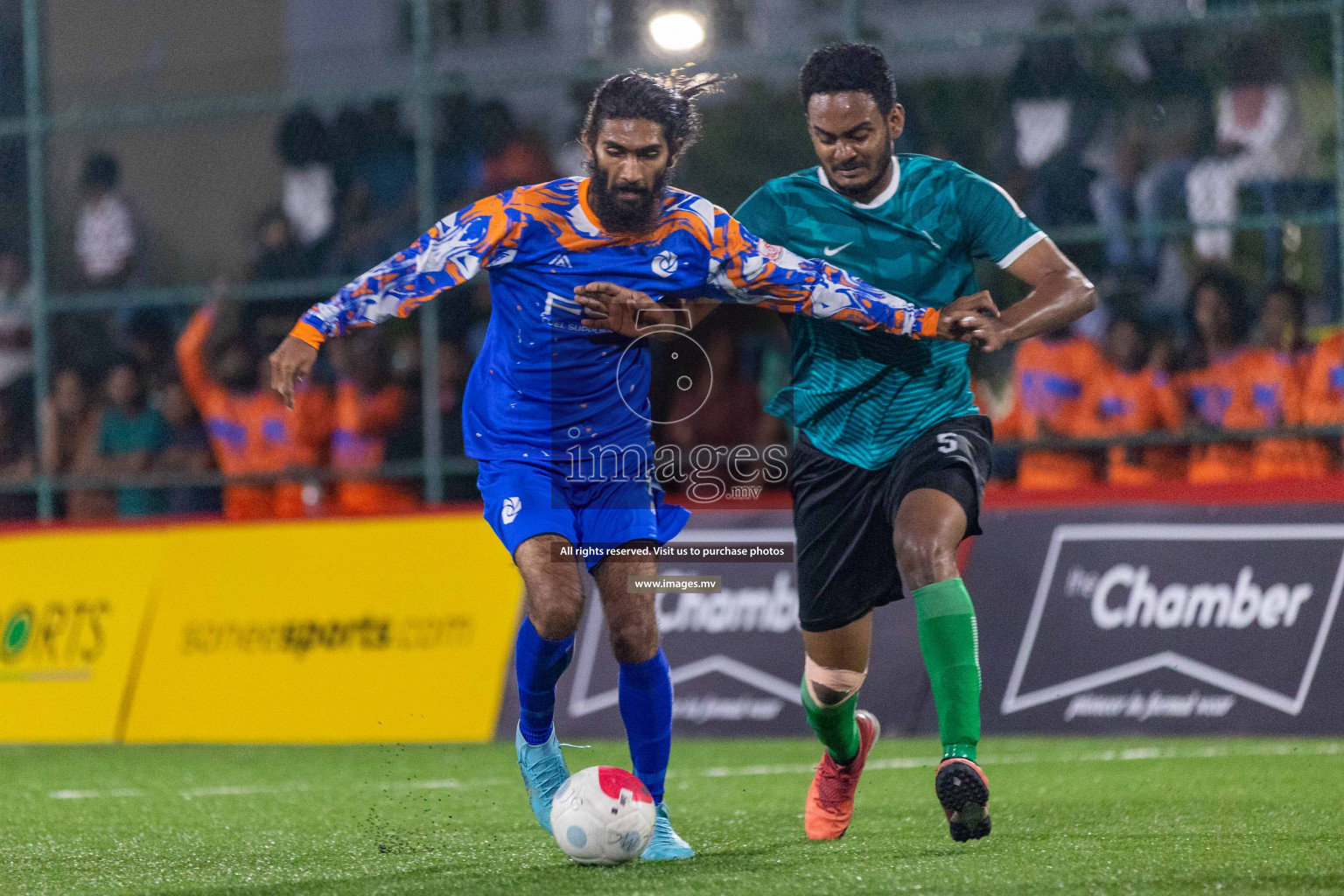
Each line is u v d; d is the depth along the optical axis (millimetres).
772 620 25016
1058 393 28062
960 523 12586
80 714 27281
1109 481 27891
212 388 31359
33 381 33750
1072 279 13062
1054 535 24688
